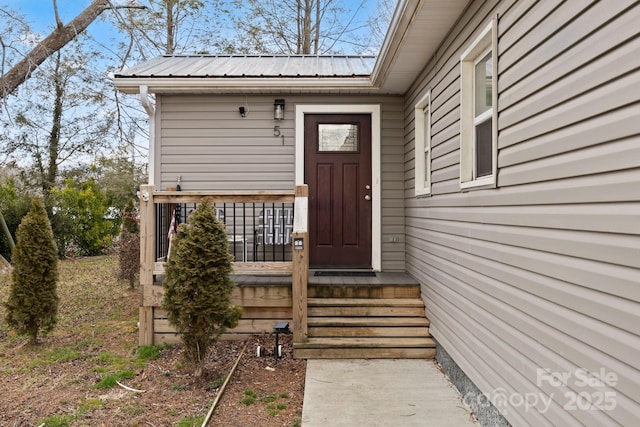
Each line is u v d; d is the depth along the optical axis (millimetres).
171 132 5633
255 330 4688
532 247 2230
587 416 1765
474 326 3078
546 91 2090
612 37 1613
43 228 4648
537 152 2176
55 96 12953
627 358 1532
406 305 4512
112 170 14062
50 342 4684
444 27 3639
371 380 3604
